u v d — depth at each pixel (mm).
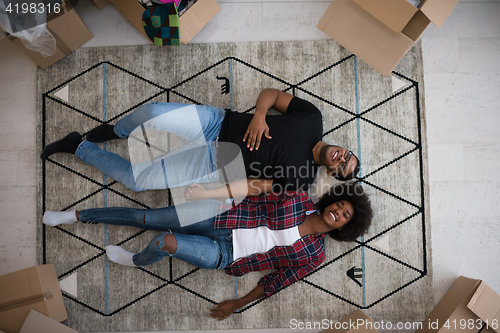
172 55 1769
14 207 1719
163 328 1700
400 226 1745
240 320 1710
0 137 1731
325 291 1728
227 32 1781
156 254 1505
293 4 1788
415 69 1776
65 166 1730
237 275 1644
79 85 1749
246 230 1579
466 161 1768
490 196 1762
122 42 1766
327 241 1744
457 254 1748
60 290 1654
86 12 1760
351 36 1618
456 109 1777
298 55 1776
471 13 1793
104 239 1717
